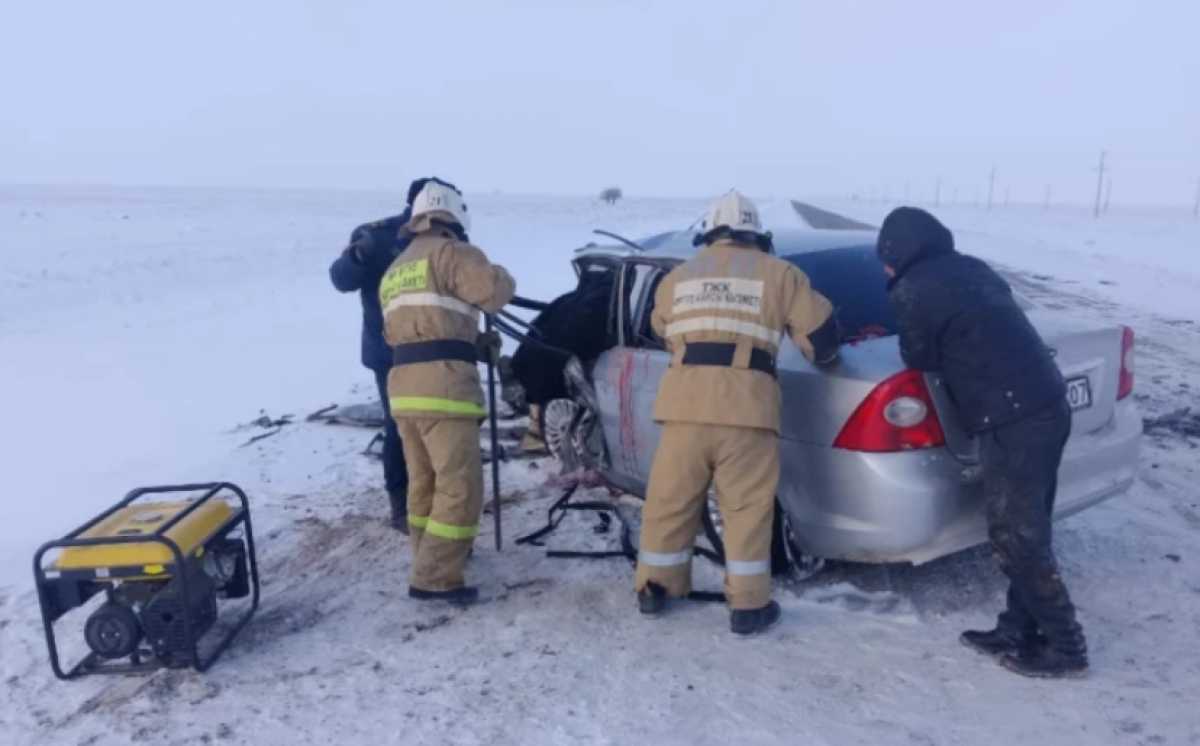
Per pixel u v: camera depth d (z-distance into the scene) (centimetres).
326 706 371
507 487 631
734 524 403
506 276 458
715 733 337
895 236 371
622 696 365
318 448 736
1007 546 356
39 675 408
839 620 417
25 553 549
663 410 409
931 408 377
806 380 404
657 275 507
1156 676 359
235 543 455
